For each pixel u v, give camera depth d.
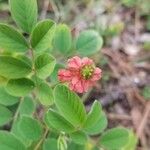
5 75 0.07
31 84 0.07
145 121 0.15
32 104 0.08
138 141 0.15
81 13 0.17
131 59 0.17
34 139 0.07
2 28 0.06
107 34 0.16
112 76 0.16
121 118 0.15
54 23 0.07
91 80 0.07
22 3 0.07
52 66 0.06
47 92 0.07
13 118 0.08
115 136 0.08
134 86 0.16
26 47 0.07
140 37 0.17
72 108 0.06
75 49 0.09
